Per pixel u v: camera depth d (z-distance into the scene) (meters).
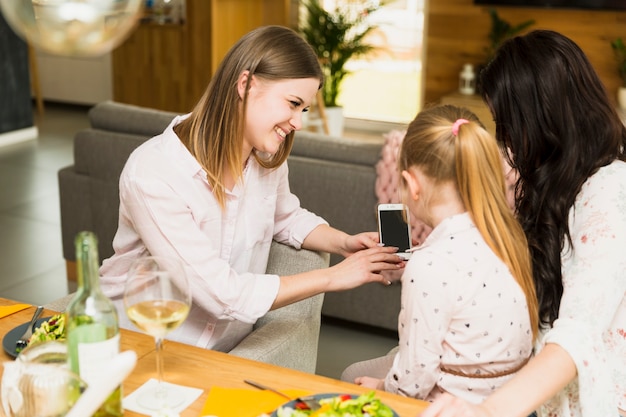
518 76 1.52
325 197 3.16
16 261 4.02
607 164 1.50
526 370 1.30
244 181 1.88
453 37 6.67
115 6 1.23
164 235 1.72
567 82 1.50
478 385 1.50
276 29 1.72
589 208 1.47
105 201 3.51
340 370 3.04
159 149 1.77
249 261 1.94
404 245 1.85
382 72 7.00
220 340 1.89
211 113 1.74
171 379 1.41
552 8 6.18
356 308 3.25
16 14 1.22
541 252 1.54
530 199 1.56
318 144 3.22
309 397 1.30
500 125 1.57
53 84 8.04
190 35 6.55
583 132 1.50
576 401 1.48
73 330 1.19
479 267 1.43
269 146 1.75
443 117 1.50
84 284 1.20
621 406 1.56
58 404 1.10
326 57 6.46
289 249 2.10
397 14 6.79
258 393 1.37
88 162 3.50
